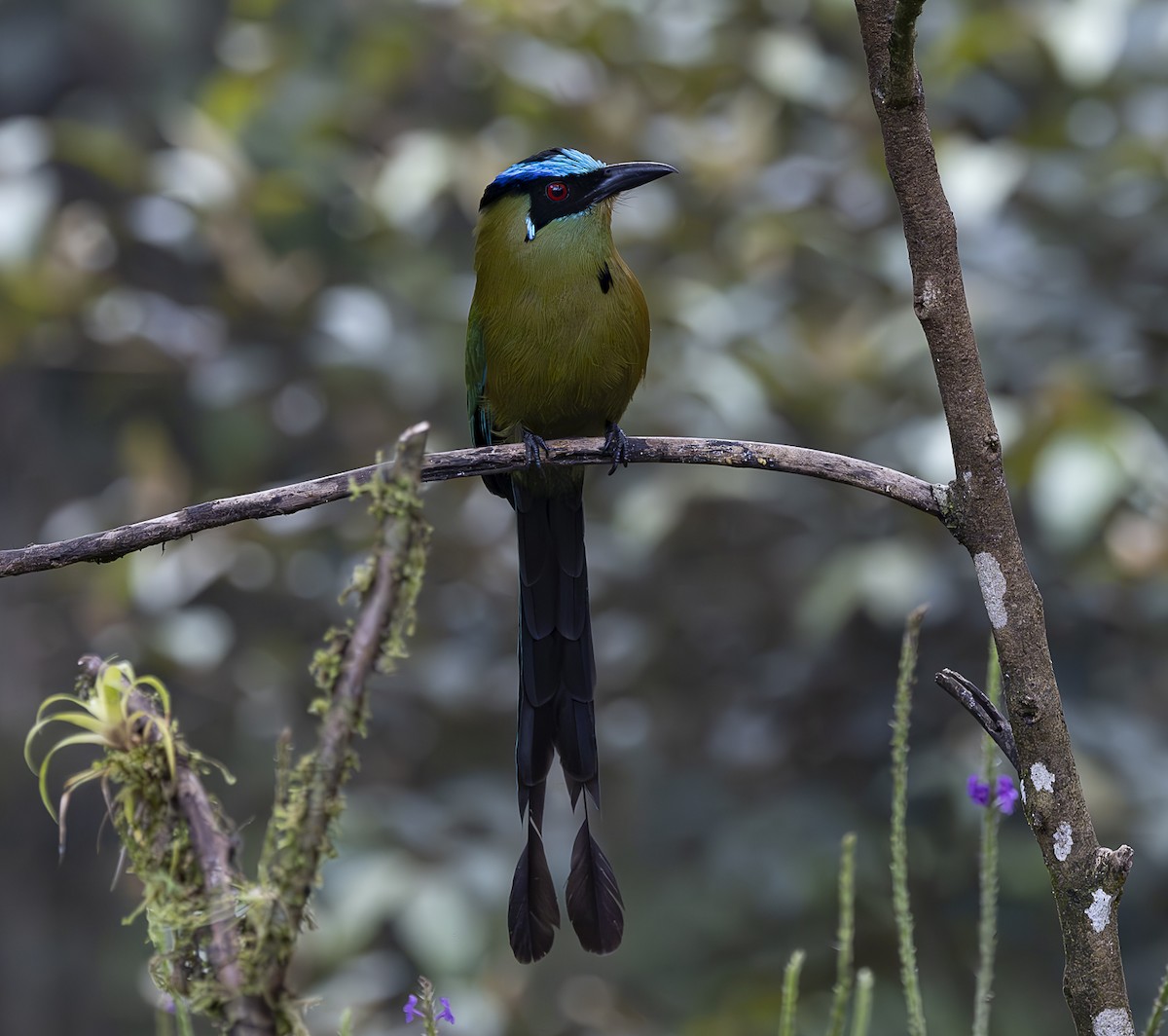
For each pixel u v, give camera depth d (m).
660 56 11.15
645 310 7.80
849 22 11.62
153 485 11.30
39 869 16.75
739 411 9.94
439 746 11.19
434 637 11.31
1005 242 10.51
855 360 10.17
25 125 11.19
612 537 11.12
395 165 11.01
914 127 3.77
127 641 10.76
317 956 9.31
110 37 17.42
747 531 11.27
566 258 7.50
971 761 9.57
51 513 16.55
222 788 11.58
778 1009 9.69
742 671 11.26
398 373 10.80
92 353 11.38
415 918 9.32
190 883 3.01
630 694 11.27
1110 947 3.64
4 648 16.34
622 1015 10.73
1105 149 10.76
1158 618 10.32
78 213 11.39
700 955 10.82
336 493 4.52
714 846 10.32
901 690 4.70
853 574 9.66
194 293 12.13
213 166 11.18
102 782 3.10
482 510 11.45
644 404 10.36
